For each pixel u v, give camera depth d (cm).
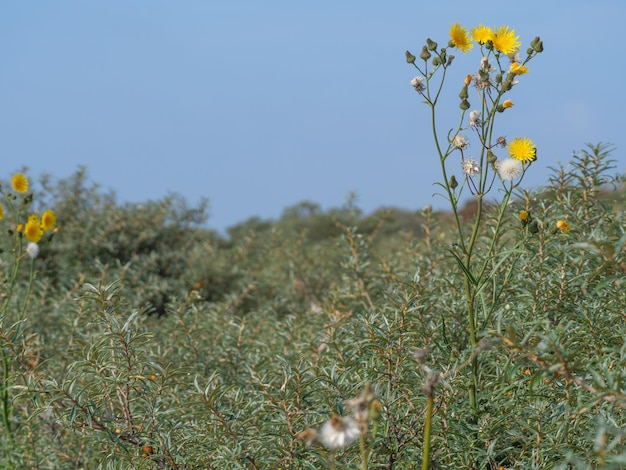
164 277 874
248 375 446
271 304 714
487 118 315
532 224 324
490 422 303
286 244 876
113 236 884
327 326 383
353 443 279
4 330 379
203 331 522
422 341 353
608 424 263
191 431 324
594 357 314
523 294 351
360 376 326
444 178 320
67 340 509
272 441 300
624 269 233
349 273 546
